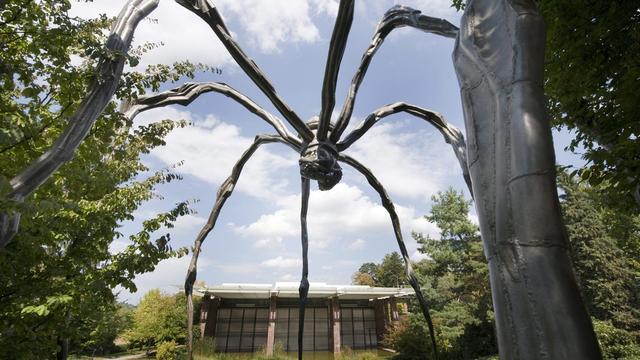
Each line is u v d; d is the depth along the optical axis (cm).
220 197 696
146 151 737
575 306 165
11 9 440
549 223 181
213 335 2869
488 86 231
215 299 2983
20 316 542
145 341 3059
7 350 530
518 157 196
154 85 536
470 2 276
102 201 623
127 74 475
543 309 168
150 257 600
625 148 474
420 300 729
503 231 195
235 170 714
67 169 536
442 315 2381
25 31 445
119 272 591
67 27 440
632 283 2091
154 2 455
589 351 156
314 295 2973
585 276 2183
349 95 628
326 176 615
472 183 232
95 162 562
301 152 648
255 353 2678
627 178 493
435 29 564
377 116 669
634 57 555
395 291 2992
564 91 620
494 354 1836
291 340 3048
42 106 531
